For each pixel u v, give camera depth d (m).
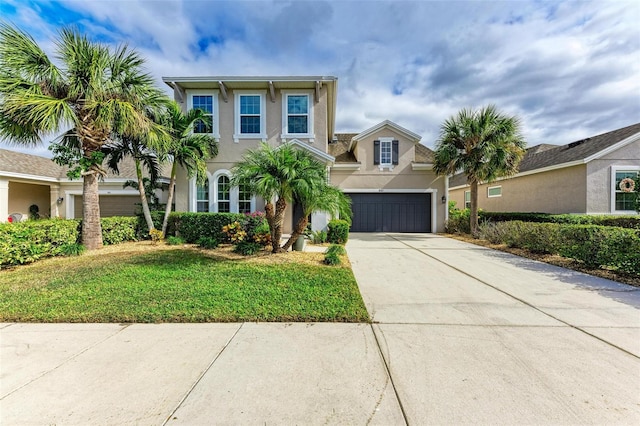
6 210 13.70
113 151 10.41
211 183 12.73
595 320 4.17
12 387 2.63
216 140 12.81
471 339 3.59
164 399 2.48
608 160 13.05
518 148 12.99
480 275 6.80
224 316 4.16
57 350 3.29
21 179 14.26
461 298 5.16
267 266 6.95
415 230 16.58
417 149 19.06
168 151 10.22
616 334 3.72
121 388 2.62
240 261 7.43
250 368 2.95
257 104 12.96
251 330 3.82
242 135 12.81
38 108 7.13
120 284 5.50
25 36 7.57
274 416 2.30
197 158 10.66
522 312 4.49
